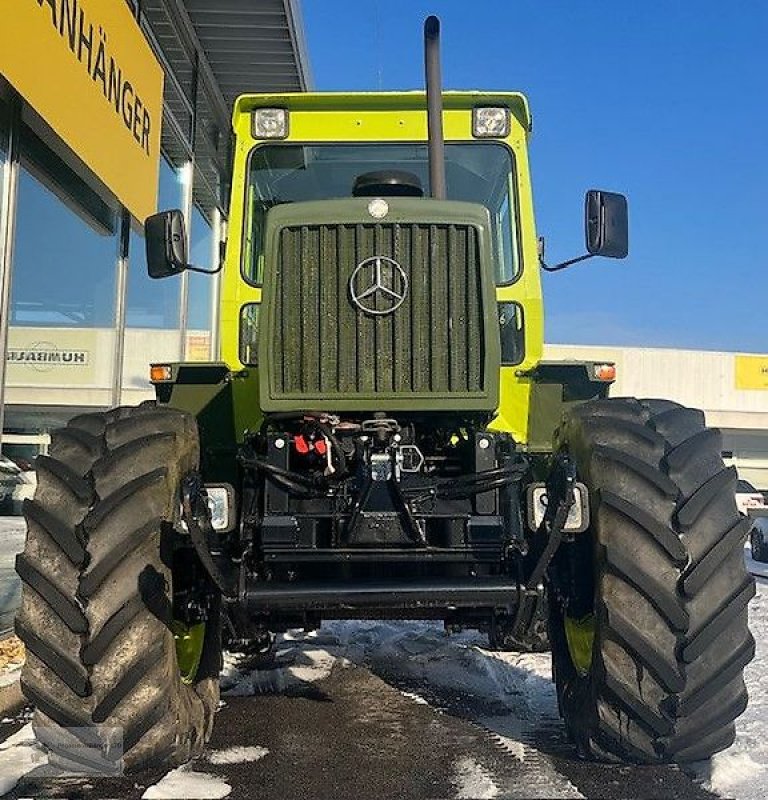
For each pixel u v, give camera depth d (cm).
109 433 331
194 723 336
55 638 299
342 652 558
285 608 331
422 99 476
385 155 478
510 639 372
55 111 595
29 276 617
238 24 915
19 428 611
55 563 301
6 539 590
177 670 323
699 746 318
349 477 353
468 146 477
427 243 357
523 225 461
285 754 364
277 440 355
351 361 356
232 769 345
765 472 3141
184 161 966
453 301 355
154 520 311
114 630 295
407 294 355
